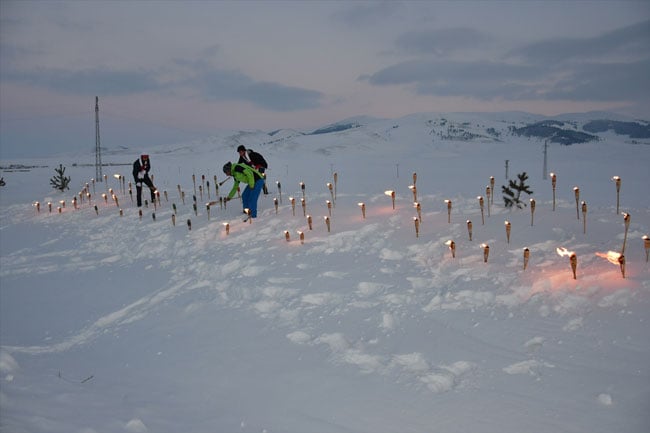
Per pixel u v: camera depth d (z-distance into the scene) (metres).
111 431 3.52
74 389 4.42
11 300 8.52
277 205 12.76
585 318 4.86
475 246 7.67
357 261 7.81
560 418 3.41
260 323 5.99
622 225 7.89
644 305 4.84
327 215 11.23
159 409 4.04
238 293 7.17
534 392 3.78
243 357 5.10
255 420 3.79
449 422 3.54
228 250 9.71
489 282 6.13
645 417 3.26
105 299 8.10
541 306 5.27
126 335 6.25
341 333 5.33
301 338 5.40
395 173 23.03
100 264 10.41
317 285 6.98
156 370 5.02
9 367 4.84
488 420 3.51
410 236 8.71
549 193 13.02
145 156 15.55
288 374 4.59
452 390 3.98
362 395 4.06
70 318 7.39
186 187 20.52
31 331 7.00
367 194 13.62
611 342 4.34
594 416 3.37
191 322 6.34
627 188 13.34
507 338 4.73
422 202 11.51
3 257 11.86
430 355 4.63
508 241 7.52
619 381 3.74
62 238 13.30
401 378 4.27
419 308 5.72
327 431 3.57
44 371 4.97
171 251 10.52
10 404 3.79
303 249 8.88
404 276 6.87
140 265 9.92
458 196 11.89
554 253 6.91
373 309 5.92
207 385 4.54
